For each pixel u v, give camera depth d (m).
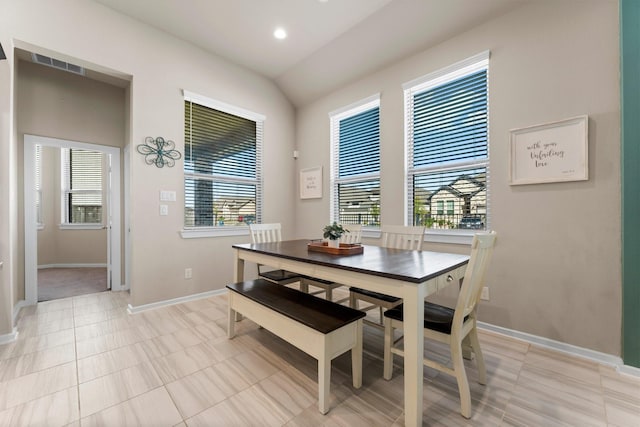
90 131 3.55
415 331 1.33
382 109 3.23
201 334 2.38
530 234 2.20
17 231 2.96
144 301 2.94
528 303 2.21
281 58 3.60
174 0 2.63
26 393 1.60
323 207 4.00
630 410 1.46
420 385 1.34
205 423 1.39
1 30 2.17
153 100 3.00
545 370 1.83
